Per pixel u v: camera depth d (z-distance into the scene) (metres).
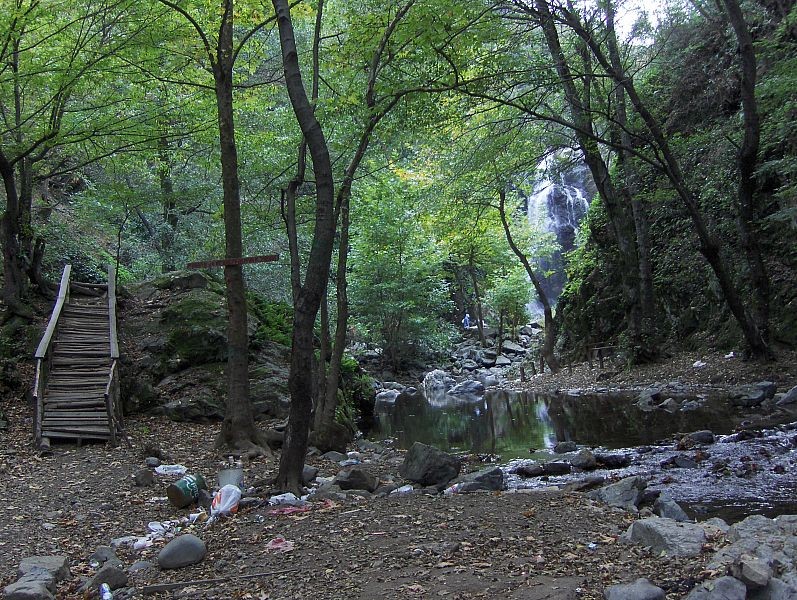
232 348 12.27
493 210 29.52
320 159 8.16
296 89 8.14
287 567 5.43
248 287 22.52
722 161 19.92
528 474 10.06
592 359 25.20
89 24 15.09
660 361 20.33
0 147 15.88
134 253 26.22
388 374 31.86
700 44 20.38
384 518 6.61
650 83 22.42
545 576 4.75
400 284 30.78
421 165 24.08
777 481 8.24
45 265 20.59
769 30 18.55
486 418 17.86
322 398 13.08
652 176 22.58
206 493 8.41
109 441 12.41
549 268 43.94
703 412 13.91
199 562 5.82
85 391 14.07
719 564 4.52
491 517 6.41
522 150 20.08
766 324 16.45
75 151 19.12
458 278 41.94
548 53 17.58
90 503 8.59
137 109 16.78
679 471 9.16
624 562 4.94
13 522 7.64
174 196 21.00
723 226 20.08
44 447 11.69
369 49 13.08
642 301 20.88
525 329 41.53
